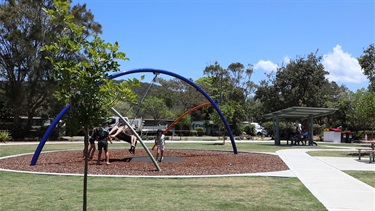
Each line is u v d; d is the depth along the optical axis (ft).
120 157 55.47
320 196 25.86
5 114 136.77
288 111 95.09
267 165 45.14
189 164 46.85
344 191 27.84
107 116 16.12
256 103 266.57
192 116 219.82
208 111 220.02
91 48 15.06
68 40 14.96
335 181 32.65
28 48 109.19
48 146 84.28
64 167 40.98
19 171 36.99
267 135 179.83
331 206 22.81
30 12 111.75
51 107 123.03
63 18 15.31
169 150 72.74
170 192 26.78
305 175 36.19
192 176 34.42
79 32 15.42
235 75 247.91
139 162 48.47
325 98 176.96
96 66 15.24
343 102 192.34
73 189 27.50
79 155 57.21
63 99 15.47
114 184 29.89
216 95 230.07
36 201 23.53
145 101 183.62
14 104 118.73
